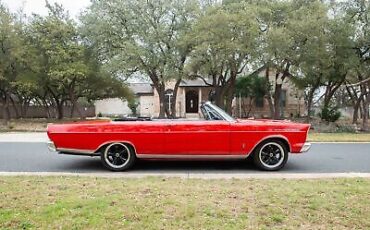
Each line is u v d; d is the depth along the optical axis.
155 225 4.15
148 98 54.44
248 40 23.77
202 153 8.15
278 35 23.22
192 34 25.75
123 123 8.15
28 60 26.70
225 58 24.72
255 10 24.23
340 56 25.50
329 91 29.94
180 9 27.77
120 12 28.36
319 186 6.09
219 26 23.48
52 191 5.64
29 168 8.53
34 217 4.38
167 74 27.27
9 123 28.36
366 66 26.47
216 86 29.42
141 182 6.43
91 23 29.03
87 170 8.29
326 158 10.30
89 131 8.08
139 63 27.11
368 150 12.16
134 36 28.77
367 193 5.56
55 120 33.28
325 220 4.37
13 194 5.43
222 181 6.58
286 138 8.27
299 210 4.71
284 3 26.12
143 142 8.10
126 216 4.42
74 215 4.45
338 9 26.00
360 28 25.39
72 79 29.44
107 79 31.44
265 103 36.97
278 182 6.49
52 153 10.94
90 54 30.38
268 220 4.33
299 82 29.77
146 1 27.89
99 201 5.02
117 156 8.20
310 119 30.08
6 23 25.67
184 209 4.67
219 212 4.57
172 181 6.56
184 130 8.07
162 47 27.94
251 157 8.66
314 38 23.92
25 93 33.12
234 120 8.38
